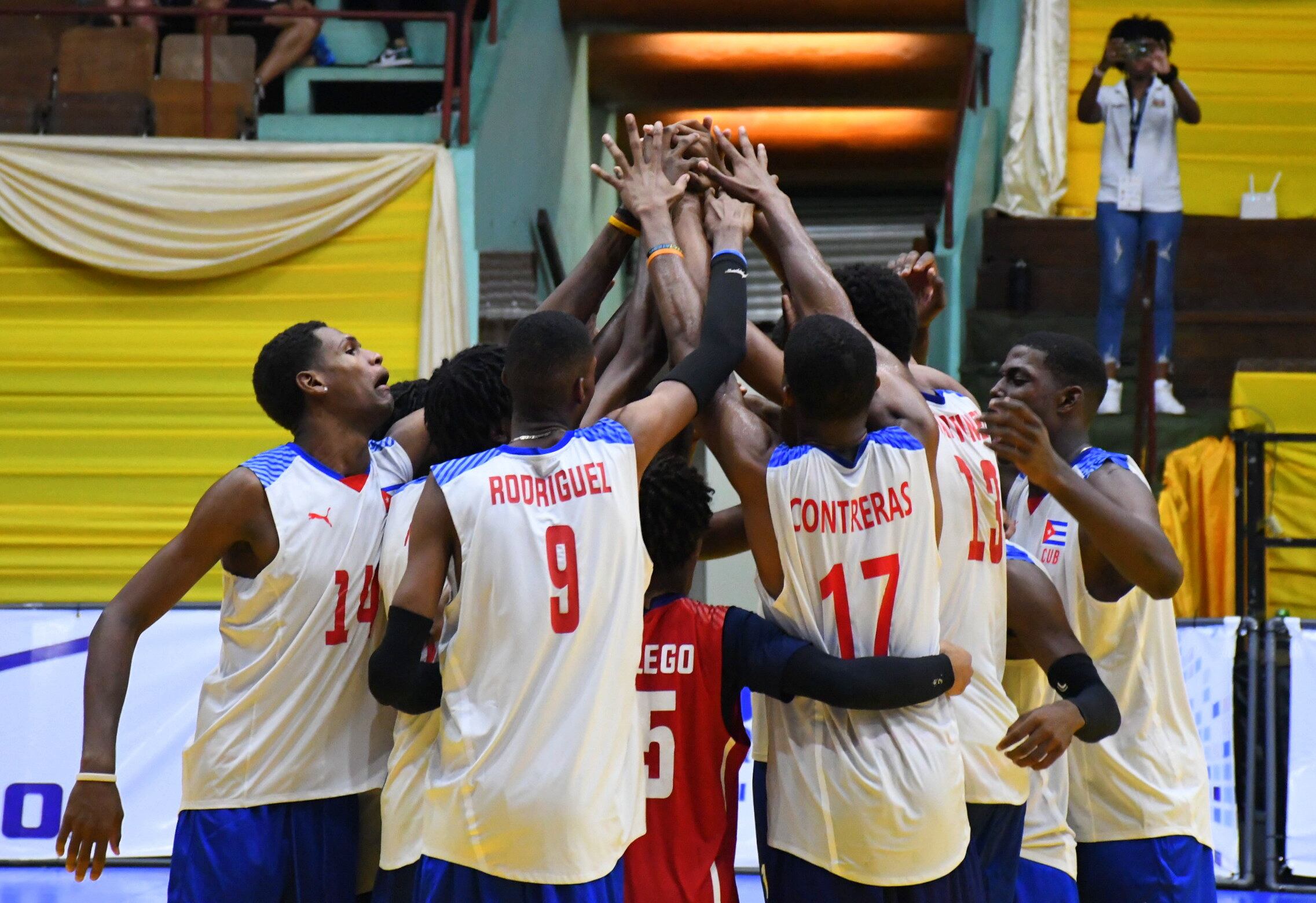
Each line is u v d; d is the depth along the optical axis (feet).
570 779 24.72
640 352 31.76
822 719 27.30
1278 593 81.97
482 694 25.13
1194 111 91.61
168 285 83.10
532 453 25.82
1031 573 30.78
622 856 26.05
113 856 56.75
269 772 28.43
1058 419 33.37
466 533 25.26
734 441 28.12
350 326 83.35
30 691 57.21
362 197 82.64
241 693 28.73
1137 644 32.63
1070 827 33.17
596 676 25.17
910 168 132.77
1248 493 69.87
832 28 110.83
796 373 26.91
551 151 105.29
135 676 57.47
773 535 27.55
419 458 31.89
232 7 93.61
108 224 81.82
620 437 26.21
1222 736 56.44
